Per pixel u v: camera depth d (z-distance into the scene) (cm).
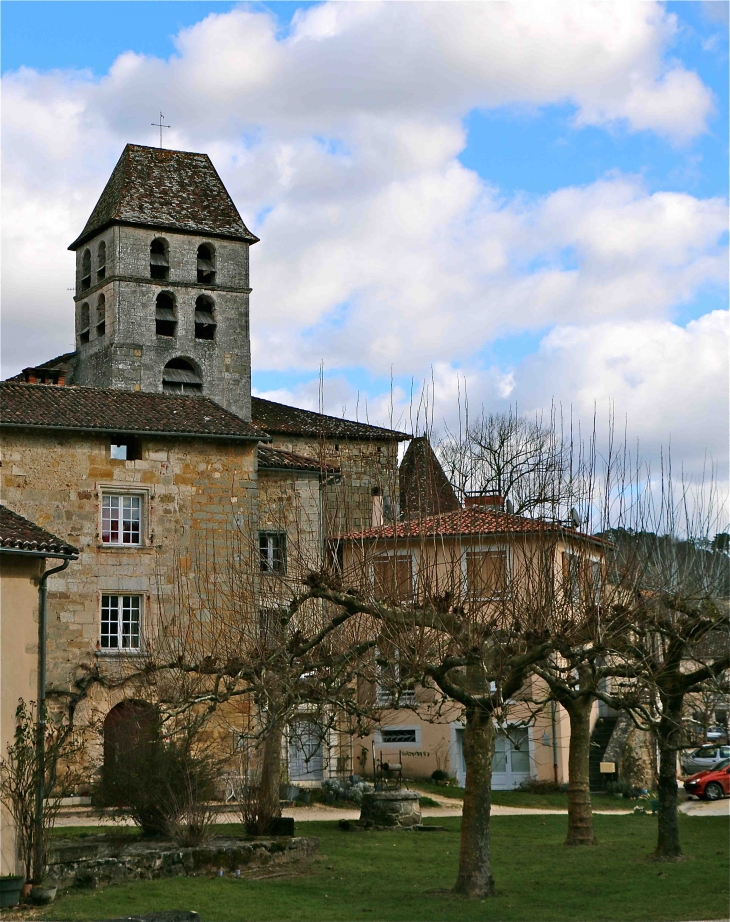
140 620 3397
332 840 2745
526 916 1961
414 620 2164
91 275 5919
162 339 5725
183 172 6006
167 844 2405
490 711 2088
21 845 2103
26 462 3328
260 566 3041
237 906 2025
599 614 2264
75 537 3350
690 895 2112
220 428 3556
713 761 4831
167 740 2634
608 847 2688
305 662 2388
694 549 2906
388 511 3466
